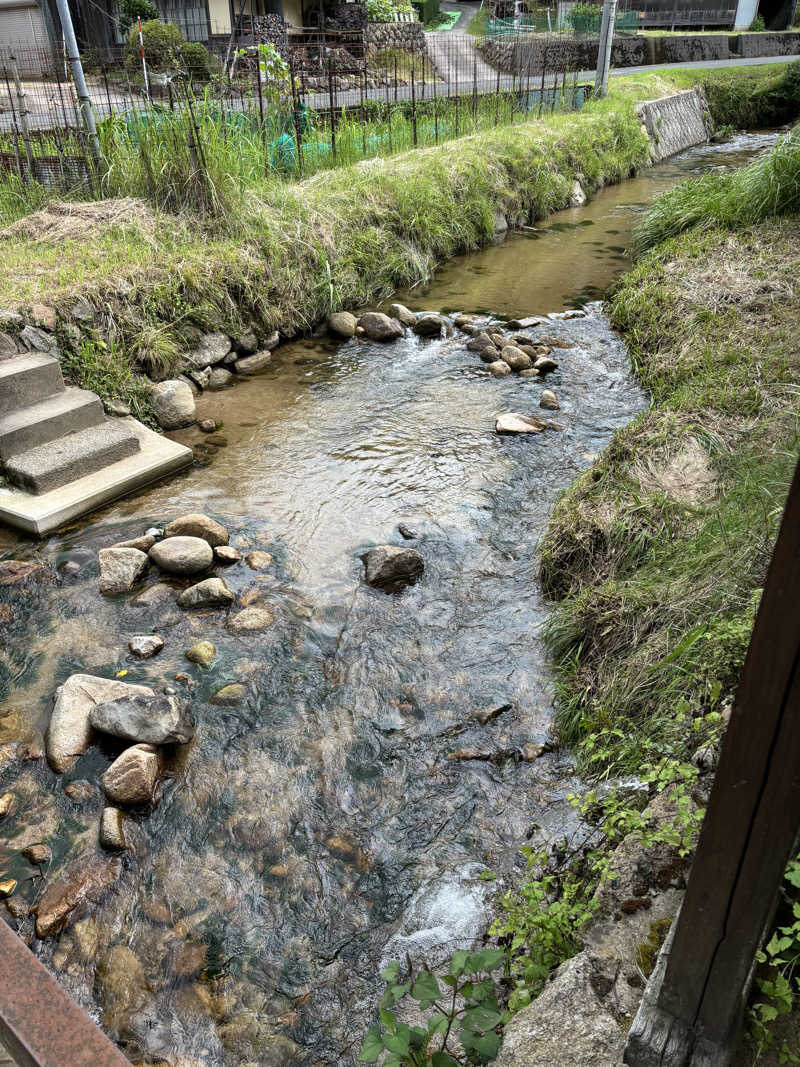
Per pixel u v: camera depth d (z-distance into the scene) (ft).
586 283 28.76
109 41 64.18
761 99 65.98
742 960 4.97
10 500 15.40
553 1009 6.48
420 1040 6.33
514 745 10.69
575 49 71.46
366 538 15.03
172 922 8.55
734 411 15.99
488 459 17.58
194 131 24.52
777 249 24.84
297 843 9.45
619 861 7.79
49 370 17.42
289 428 19.13
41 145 30.60
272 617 12.96
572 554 13.25
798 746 4.13
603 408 19.69
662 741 9.53
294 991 7.93
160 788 10.04
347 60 60.49
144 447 17.56
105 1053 3.90
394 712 11.26
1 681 11.64
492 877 8.63
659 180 46.01
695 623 10.61
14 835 9.40
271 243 24.39
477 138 38.75
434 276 29.91
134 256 22.12
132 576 13.65
